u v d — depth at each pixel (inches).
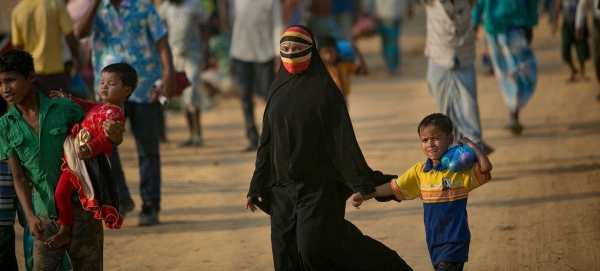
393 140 652.7
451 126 294.2
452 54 496.7
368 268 299.4
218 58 938.1
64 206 283.0
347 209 470.3
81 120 295.7
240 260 387.2
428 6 505.4
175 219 471.5
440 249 290.7
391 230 421.7
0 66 283.4
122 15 447.5
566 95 776.3
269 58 653.9
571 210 429.7
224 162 627.5
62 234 283.9
